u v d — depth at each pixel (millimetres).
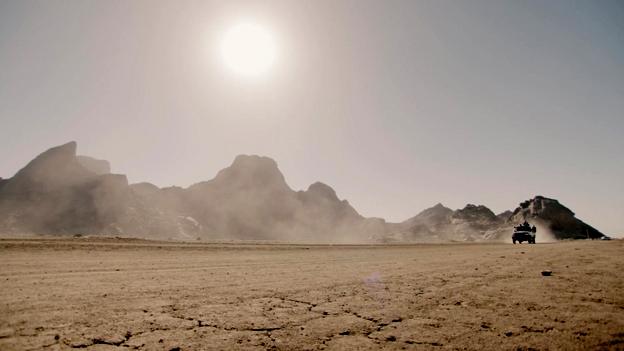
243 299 6871
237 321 5375
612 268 10133
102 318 5340
